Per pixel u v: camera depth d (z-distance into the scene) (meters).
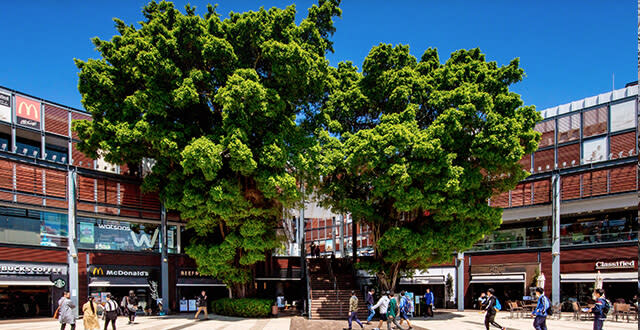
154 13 25.80
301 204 27.25
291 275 33.88
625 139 29.80
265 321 24.64
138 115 24.77
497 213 25.70
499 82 25.64
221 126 24.80
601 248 29.09
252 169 22.78
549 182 32.03
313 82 25.36
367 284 34.03
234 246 25.48
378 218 26.88
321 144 26.08
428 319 25.52
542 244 32.09
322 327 21.81
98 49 24.92
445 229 25.39
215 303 29.33
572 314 28.78
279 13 24.33
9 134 26.55
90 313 16.58
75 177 27.27
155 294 29.77
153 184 26.91
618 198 28.73
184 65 25.06
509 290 33.44
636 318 24.83
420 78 25.92
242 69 22.97
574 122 32.50
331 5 27.61
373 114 28.44
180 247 31.58
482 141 23.44
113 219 28.92
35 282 25.00
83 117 29.52
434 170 23.06
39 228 25.97
